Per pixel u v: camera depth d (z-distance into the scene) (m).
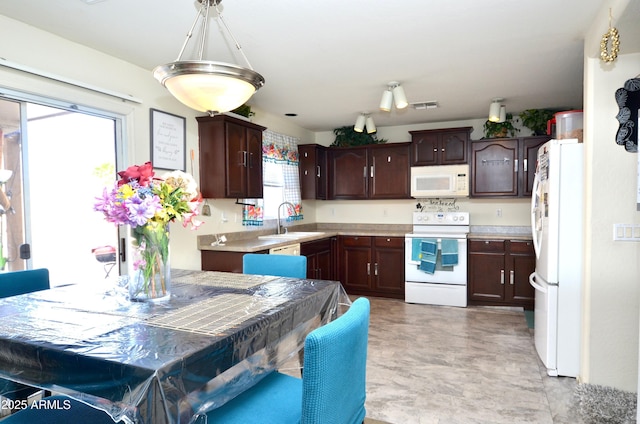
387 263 4.83
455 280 4.42
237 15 2.20
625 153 2.32
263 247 3.45
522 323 3.80
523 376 2.64
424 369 2.75
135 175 1.54
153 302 1.56
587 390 2.33
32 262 2.51
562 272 2.61
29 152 2.46
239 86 1.61
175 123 3.33
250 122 3.78
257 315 1.38
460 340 3.33
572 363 2.60
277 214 4.80
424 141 4.81
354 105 4.21
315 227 5.68
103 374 1.00
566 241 2.60
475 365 2.82
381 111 4.48
